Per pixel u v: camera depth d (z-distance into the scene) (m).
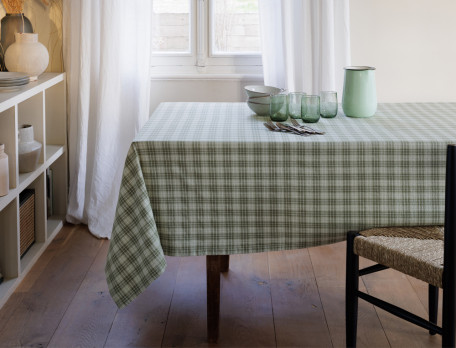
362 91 2.49
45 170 3.17
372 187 2.16
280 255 3.11
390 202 2.16
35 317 2.51
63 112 3.48
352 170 2.15
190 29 3.64
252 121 2.46
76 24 3.39
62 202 3.58
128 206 2.15
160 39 3.67
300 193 2.17
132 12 3.37
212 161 2.15
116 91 3.38
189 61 3.67
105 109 3.37
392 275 2.88
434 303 2.39
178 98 3.67
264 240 2.21
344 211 2.17
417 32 3.52
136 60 3.43
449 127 2.32
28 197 3.06
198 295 2.71
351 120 2.47
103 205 3.42
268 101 2.51
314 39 3.40
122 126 3.47
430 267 1.87
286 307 2.61
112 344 2.33
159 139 2.16
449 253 1.82
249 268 2.97
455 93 3.60
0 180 2.59
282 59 3.50
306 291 2.74
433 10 3.50
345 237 2.19
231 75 3.62
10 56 3.04
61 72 3.47
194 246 2.21
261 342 2.35
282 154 2.14
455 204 1.80
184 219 2.19
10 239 2.76
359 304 2.63
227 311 2.58
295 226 2.19
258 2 3.43
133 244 2.16
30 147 2.96
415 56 3.55
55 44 3.45
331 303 2.64
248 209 2.19
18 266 2.78
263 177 2.16
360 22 3.51
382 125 2.37
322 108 2.50
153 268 2.14
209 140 2.15
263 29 3.45
